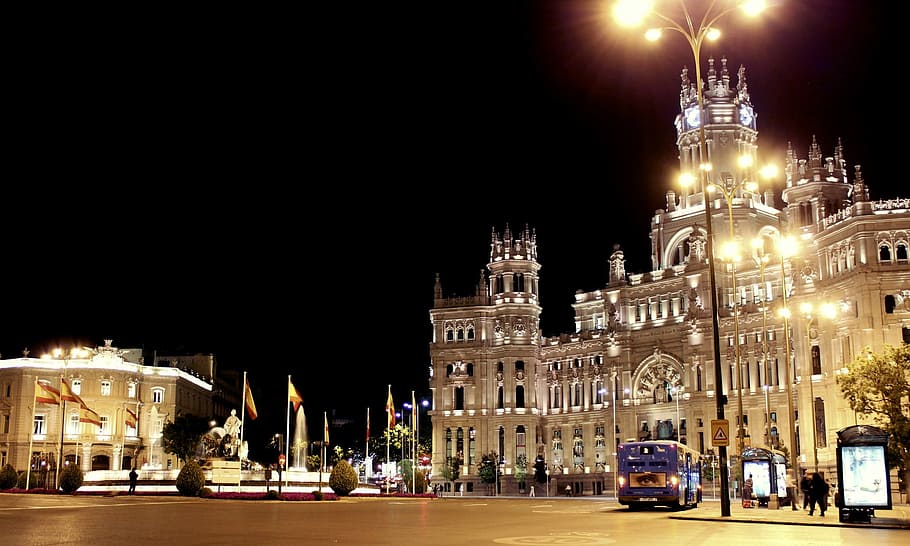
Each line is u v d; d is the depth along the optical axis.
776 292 138.50
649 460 67.19
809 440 122.88
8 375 147.38
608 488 150.88
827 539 35.97
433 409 169.25
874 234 115.62
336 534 35.38
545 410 167.12
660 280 154.38
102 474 94.56
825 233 123.75
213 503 68.44
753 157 156.50
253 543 30.48
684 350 145.88
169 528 37.91
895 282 113.81
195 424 144.25
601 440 157.75
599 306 169.12
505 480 160.62
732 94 160.50
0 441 144.88
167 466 155.50
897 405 66.00
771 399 133.25
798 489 76.88
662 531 40.19
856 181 119.75
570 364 166.12
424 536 35.12
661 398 151.38
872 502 48.97
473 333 170.50
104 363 150.38
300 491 89.88
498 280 171.75
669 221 157.38
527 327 167.12
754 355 136.38
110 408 149.62
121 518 45.09
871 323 113.12
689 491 74.12
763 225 150.75
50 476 129.12
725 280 144.00
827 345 121.19
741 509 69.69
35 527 37.69
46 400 108.88
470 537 35.03
